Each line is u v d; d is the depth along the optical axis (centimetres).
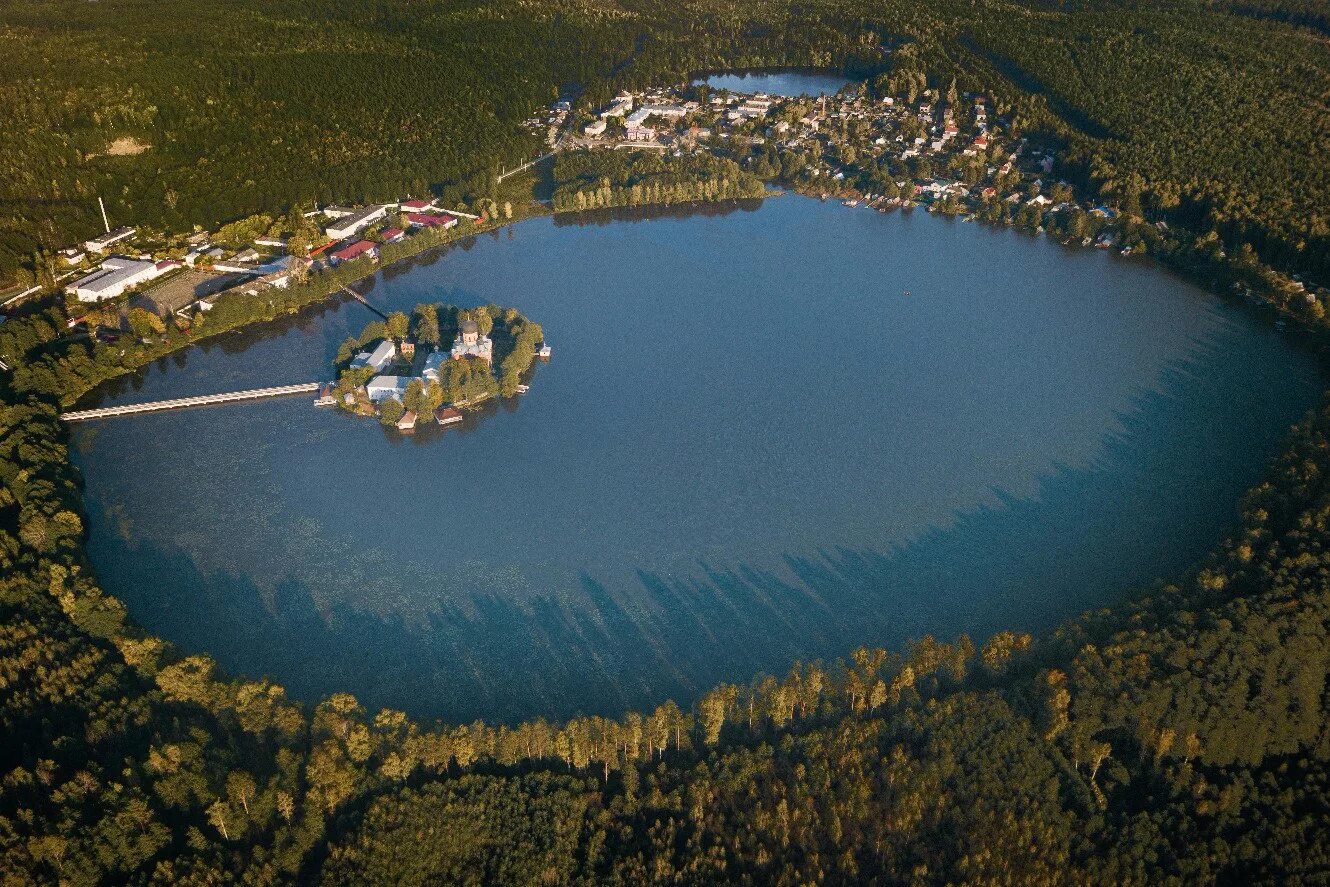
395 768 17088
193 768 16612
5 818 15338
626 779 17350
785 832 16488
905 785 17000
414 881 15762
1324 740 17725
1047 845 16150
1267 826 16425
